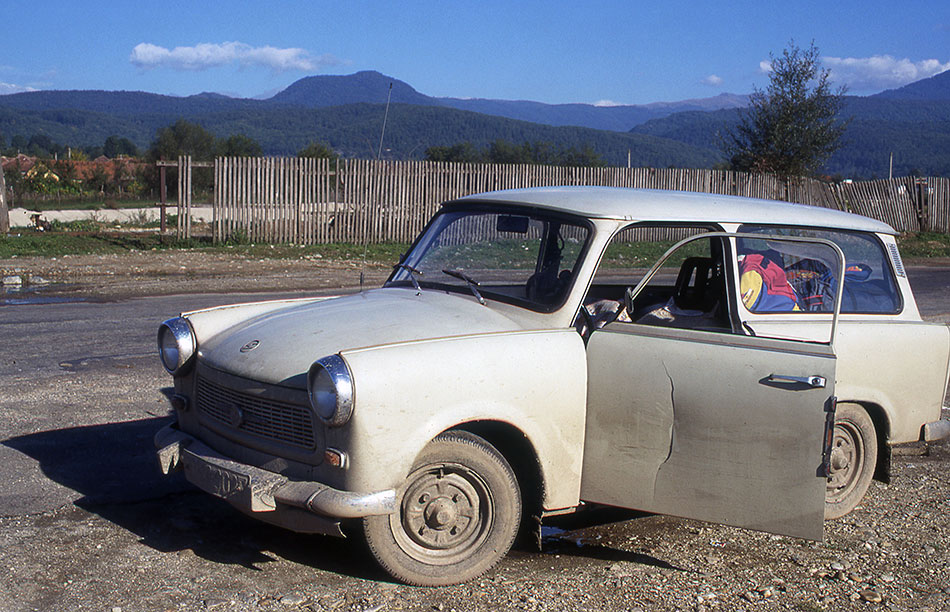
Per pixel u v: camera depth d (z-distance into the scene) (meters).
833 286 4.57
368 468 3.38
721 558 4.20
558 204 4.27
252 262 15.99
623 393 3.83
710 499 3.76
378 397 3.37
